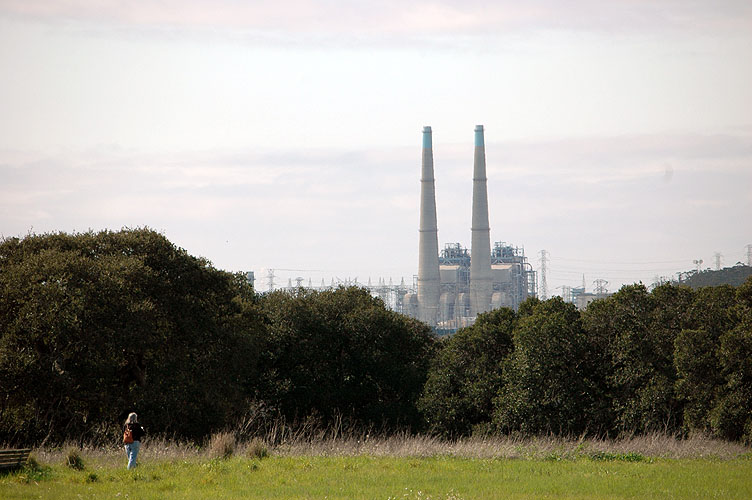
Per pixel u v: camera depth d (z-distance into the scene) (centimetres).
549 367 14488
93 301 11894
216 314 14738
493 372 16388
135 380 13550
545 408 14425
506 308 18612
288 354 17375
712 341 13012
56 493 6606
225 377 14350
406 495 6569
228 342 14350
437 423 16425
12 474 7344
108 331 11894
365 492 6781
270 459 8669
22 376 11131
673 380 13700
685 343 13075
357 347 17938
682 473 8025
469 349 17075
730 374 12431
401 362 18750
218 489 6912
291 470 7950
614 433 14138
